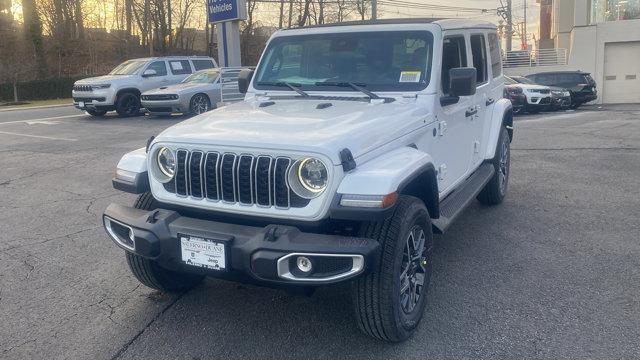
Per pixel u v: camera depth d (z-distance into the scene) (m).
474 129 5.96
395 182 3.38
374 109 4.32
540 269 5.12
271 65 5.26
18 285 4.98
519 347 3.79
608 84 29.81
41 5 39.81
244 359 3.74
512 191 8.02
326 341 3.93
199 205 3.76
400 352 3.77
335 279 3.32
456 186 5.46
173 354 3.82
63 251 5.82
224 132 3.78
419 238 3.94
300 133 3.61
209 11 16.09
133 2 43.88
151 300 4.63
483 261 5.33
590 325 4.07
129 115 19.31
